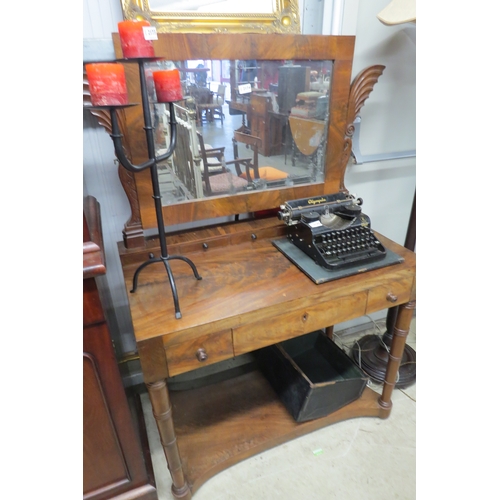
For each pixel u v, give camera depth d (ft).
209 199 3.76
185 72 3.23
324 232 3.61
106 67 2.17
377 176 5.26
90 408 3.09
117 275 4.43
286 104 3.70
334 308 3.36
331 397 4.34
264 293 3.18
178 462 3.50
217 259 3.73
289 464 4.20
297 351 5.36
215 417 4.61
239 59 3.33
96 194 3.97
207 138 3.53
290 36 3.40
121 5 3.07
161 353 2.77
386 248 3.92
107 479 3.51
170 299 3.10
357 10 3.99
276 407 4.74
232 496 3.88
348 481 4.01
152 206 3.57
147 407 4.93
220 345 2.97
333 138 4.01
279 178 4.02
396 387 5.16
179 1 3.18
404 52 4.52
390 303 3.65
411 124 5.05
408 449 4.34
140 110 3.17
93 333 2.83
